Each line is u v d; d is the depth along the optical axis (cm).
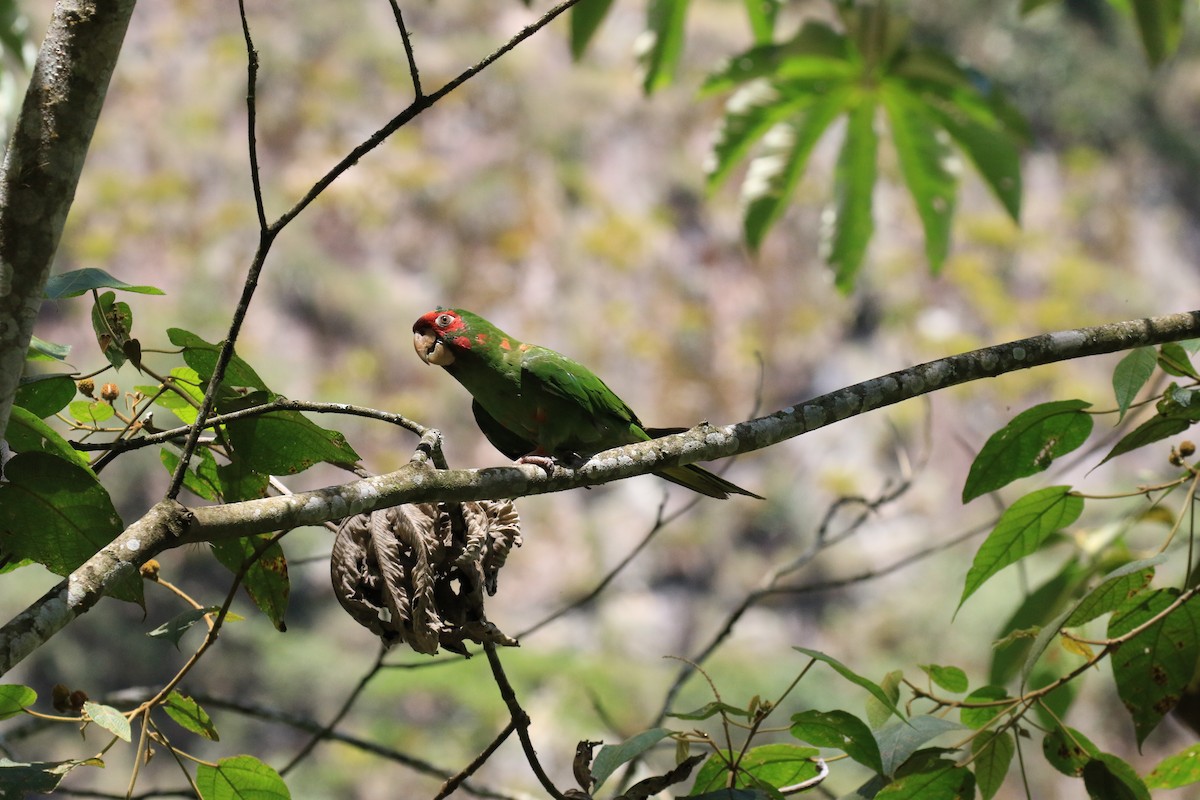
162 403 357
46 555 296
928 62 664
